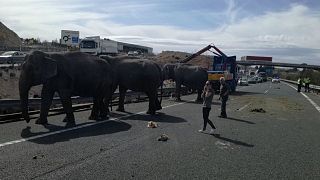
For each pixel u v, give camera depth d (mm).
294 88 65125
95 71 15852
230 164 9625
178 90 28922
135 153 10312
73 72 14891
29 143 10914
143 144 11531
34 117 15766
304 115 22172
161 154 10344
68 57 15078
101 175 8172
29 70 13609
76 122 15242
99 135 12594
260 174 8852
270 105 27688
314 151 11742
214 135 13719
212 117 19094
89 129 13688
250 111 22672
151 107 19078
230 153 10906
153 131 13852
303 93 49094
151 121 16297
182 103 26016
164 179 8109
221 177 8453
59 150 10227
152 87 19047
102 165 8961
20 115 15469
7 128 13094
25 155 9539
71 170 8430
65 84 14602
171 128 14758
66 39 45625
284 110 24594
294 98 37719
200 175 8523
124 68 19062
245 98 34031
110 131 13445
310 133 15328
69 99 14656
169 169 8891
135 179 8023
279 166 9680
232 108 24031
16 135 11945
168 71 28906
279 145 12445
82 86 15414
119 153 10234
